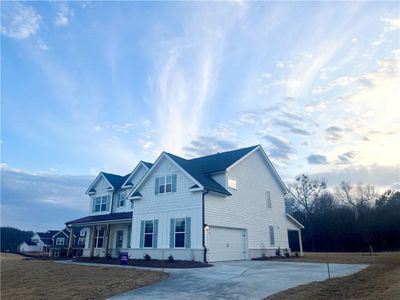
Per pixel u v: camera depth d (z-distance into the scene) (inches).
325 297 376.8
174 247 839.7
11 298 514.9
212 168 964.6
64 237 2608.3
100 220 1111.0
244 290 428.5
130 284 508.4
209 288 449.1
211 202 847.1
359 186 2357.3
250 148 1082.1
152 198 940.0
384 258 979.9
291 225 1258.6
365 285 438.3
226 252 869.8
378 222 1882.4
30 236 3961.6
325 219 2087.8
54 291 520.7
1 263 1054.4
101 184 1311.5
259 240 1021.8
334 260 904.9
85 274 661.3
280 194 1224.2
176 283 496.7
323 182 2292.1
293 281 488.7
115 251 1125.7
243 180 1007.0
